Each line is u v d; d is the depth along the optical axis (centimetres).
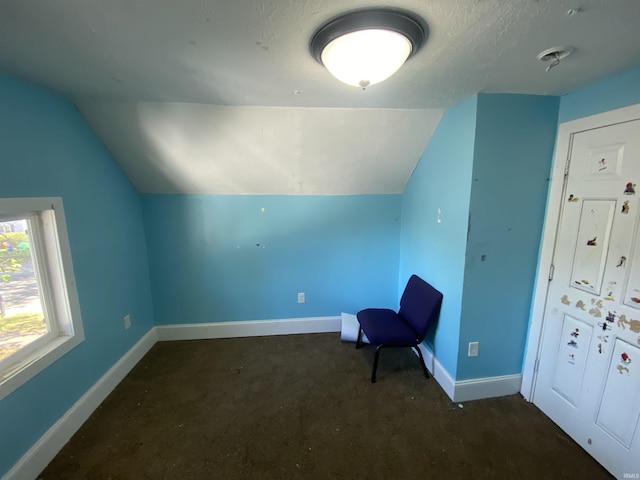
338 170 254
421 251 251
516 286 197
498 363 206
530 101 175
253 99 183
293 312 301
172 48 118
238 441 173
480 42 112
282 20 98
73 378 179
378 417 191
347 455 164
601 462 156
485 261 191
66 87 162
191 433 178
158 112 196
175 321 288
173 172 244
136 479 150
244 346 277
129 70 140
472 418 190
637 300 139
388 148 236
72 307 180
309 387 220
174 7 91
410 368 243
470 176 181
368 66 113
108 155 221
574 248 170
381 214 291
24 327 159
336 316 306
